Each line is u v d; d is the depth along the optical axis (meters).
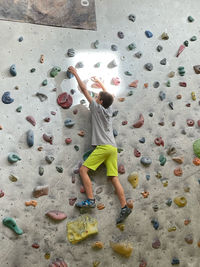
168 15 3.57
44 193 2.82
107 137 2.94
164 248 3.06
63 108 3.02
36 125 2.92
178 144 3.28
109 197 2.99
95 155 2.88
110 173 2.93
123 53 3.32
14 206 2.73
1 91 2.88
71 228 2.84
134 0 3.50
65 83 3.07
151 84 3.33
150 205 3.09
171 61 3.45
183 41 3.55
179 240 3.12
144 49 3.40
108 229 2.94
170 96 3.36
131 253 2.96
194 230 3.17
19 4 3.06
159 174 3.16
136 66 3.33
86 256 2.85
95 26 3.29
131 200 3.03
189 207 3.19
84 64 3.17
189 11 3.64
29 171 2.82
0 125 2.82
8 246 2.67
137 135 3.18
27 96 2.95
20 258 2.68
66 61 3.12
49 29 3.14
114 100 3.19
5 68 2.94
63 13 3.20
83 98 3.11
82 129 3.04
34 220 2.77
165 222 3.11
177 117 3.34
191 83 3.46
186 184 3.22
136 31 3.42
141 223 3.04
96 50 3.24
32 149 2.87
